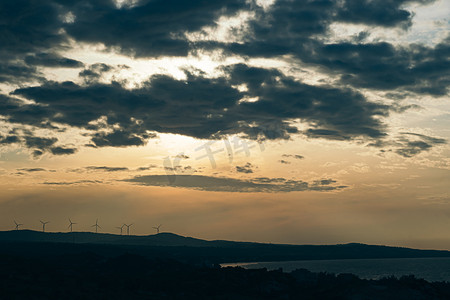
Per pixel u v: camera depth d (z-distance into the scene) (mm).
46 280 185000
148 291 189000
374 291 177625
